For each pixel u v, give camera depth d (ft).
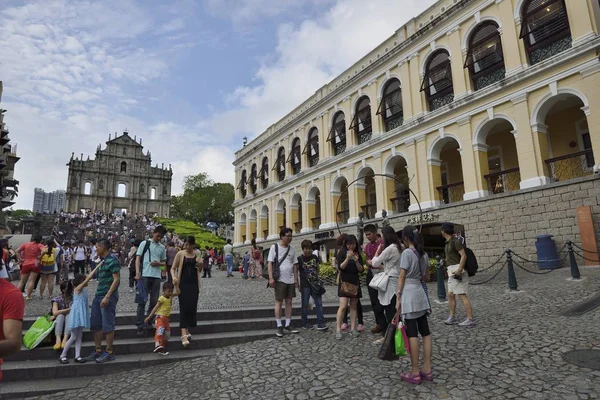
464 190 54.95
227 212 236.22
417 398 13.61
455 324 22.53
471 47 55.11
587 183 40.29
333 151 83.41
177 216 272.10
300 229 95.30
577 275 31.55
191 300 22.08
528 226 44.88
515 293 29.89
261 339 23.50
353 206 74.74
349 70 81.05
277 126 108.58
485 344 18.54
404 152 64.34
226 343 22.85
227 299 34.58
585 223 38.88
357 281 22.72
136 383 17.58
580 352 16.30
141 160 247.09
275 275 24.13
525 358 16.34
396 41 69.46
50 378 18.67
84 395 16.60
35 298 34.17
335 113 83.51
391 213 65.98
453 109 55.57
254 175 119.75
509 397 13.09
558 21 45.70
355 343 21.02
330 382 15.72
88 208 226.38
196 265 22.68
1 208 79.36
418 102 62.59
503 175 56.85
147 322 23.02
